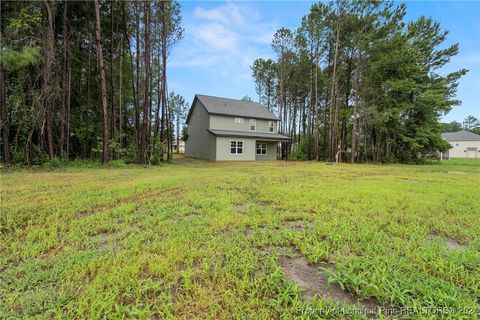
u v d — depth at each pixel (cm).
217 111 2080
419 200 477
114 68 1533
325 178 828
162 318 157
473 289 183
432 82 1975
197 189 584
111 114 1543
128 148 1438
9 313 159
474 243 271
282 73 2492
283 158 2623
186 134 2641
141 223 336
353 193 538
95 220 347
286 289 182
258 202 463
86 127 1447
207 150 2105
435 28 1897
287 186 632
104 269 212
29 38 973
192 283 194
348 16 1788
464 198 502
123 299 176
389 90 1867
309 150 2433
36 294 179
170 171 1038
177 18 1593
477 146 3947
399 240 271
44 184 632
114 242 276
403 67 1805
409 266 214
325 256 236
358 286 185
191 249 251
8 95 1051
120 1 1346
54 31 1142
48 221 342
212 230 306
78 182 677
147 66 1389
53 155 1136
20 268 213
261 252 249
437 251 243
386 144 2031
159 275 205
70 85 1300
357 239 277
